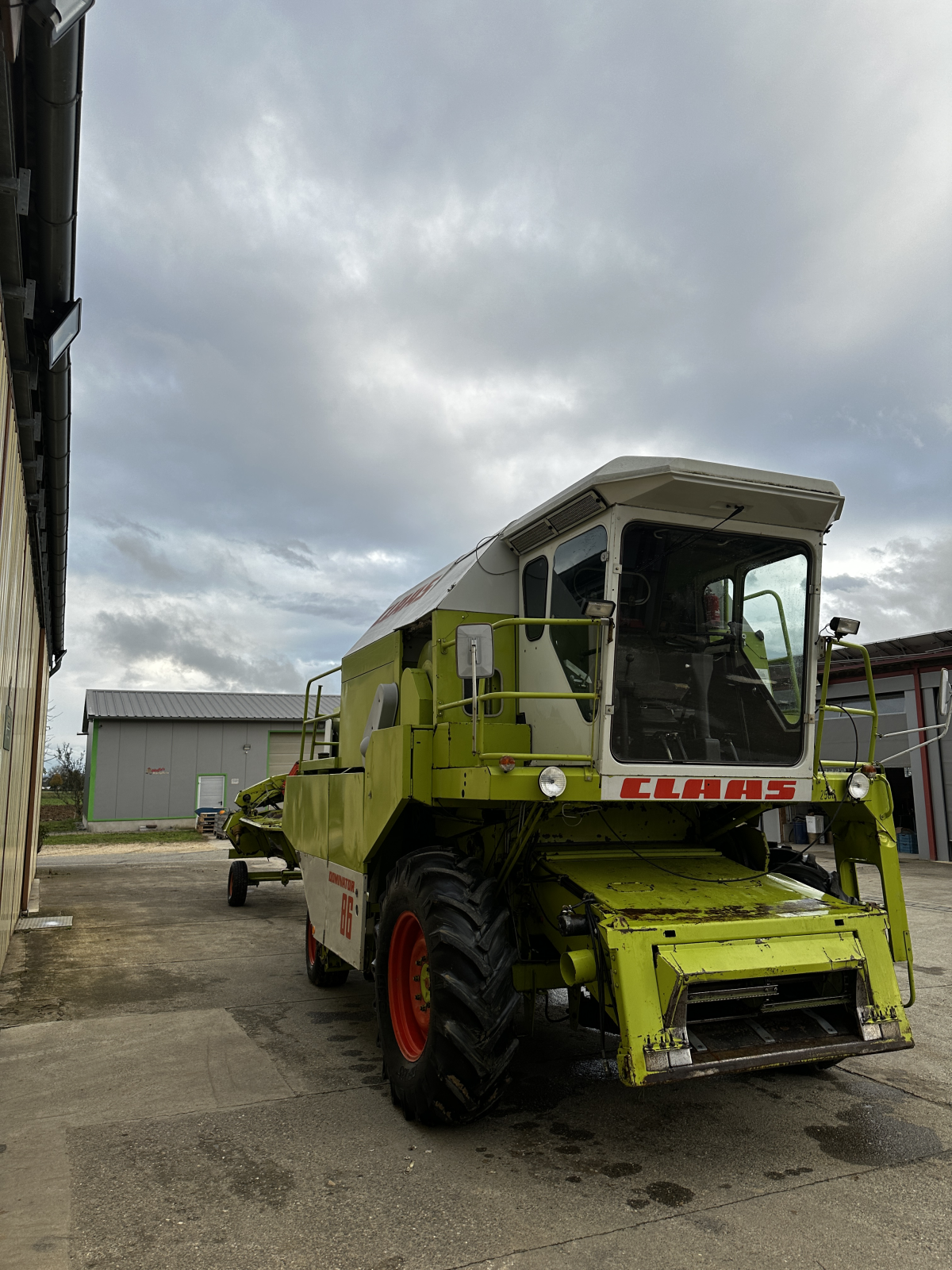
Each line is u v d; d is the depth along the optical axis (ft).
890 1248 9.18
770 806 14.64
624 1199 10.32
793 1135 12.35
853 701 62.49
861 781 14.14
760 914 11.93
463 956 11.98
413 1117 12.85
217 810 90.12
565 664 14.19
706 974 10.76
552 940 13.46
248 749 97.35
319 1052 16.38
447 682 15.25
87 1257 9.04
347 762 20.68
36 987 21.99
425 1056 12.21
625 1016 10.55
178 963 25.36
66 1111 13.29
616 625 13.21
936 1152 11.77
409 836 16.49
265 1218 9.86
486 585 16.01
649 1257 9.00
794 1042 11.34
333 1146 11.95
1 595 16.61
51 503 27.68
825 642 14.44
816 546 14.34
